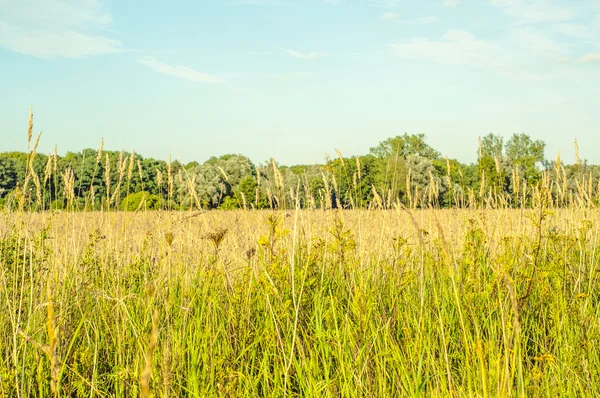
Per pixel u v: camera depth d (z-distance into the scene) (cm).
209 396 286
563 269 460
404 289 429
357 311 336
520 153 5591
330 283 461
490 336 347
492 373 271
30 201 417
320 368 344
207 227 533
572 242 484
